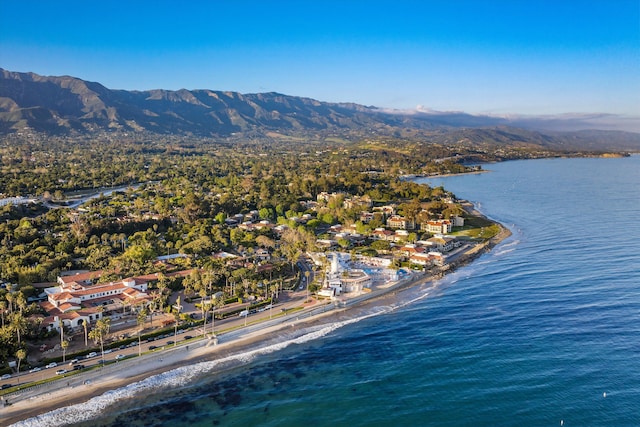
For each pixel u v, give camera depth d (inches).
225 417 4052.7
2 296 6136.8
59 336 5457.7
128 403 4276.6
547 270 7613.2
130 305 6141.7
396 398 4259.4
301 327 5910.4
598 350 4874.5
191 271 7549.2
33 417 4057.6
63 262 7869.1
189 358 5103.3
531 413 3951.8
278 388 4493.1
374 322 5999.0
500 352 4972.9
